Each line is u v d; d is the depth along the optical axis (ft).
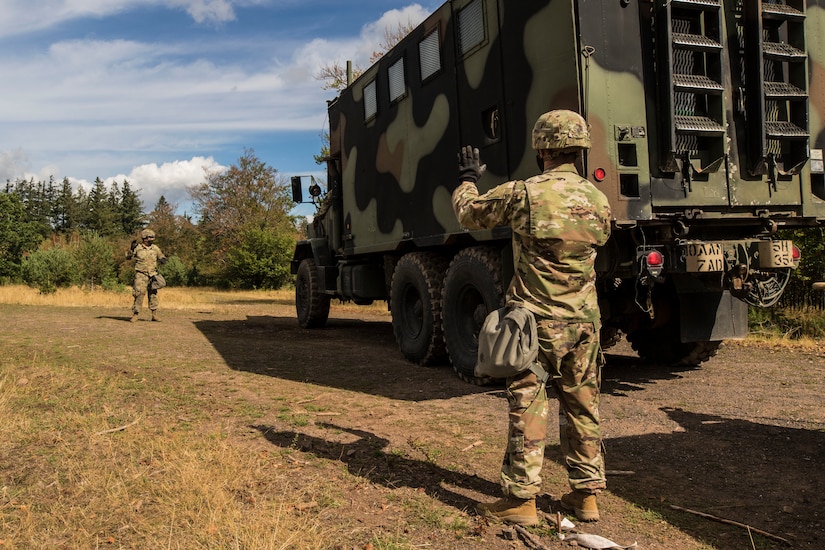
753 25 16.67
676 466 12.53
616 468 12.46
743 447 13.57
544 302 9.44
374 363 24.61
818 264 33.60
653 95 16.35
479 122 19.62
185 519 9.50
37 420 14.98
